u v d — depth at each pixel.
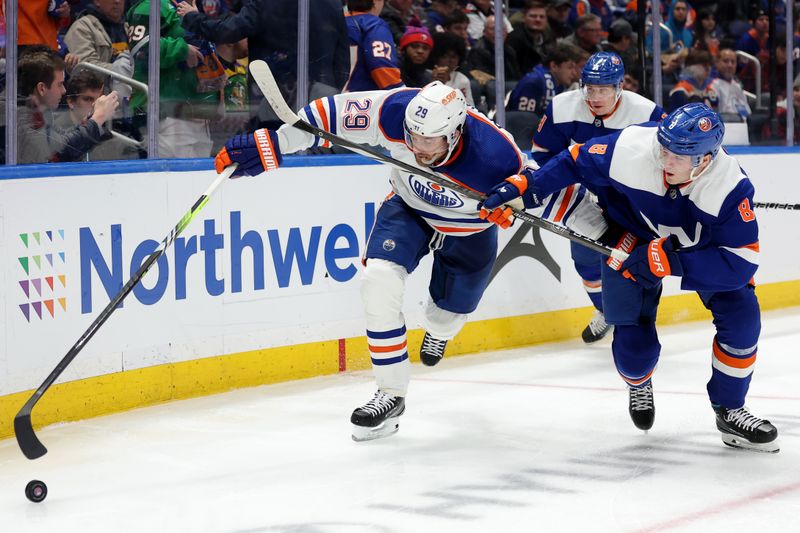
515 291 19.12
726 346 11.88
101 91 14.88
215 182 11.95
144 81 15.30
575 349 18.94
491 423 13.66
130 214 14.43
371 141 12.40
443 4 18.86
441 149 11.51
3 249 12.98
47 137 14.45
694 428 13.25
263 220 15.95
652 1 20.62
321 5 16.75
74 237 13.78
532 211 18.14
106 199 14.12
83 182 13.84
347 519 9.97
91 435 13.24
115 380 14.38
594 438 12.84
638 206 11.45
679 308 21.44
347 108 12.23
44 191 13.40
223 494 10.84
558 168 11.68
